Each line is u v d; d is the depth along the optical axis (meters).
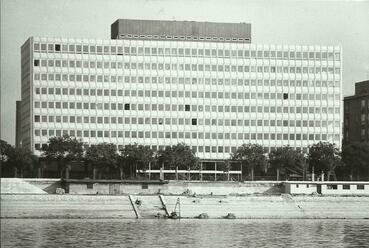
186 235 181.75
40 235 179.50
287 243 171.88
